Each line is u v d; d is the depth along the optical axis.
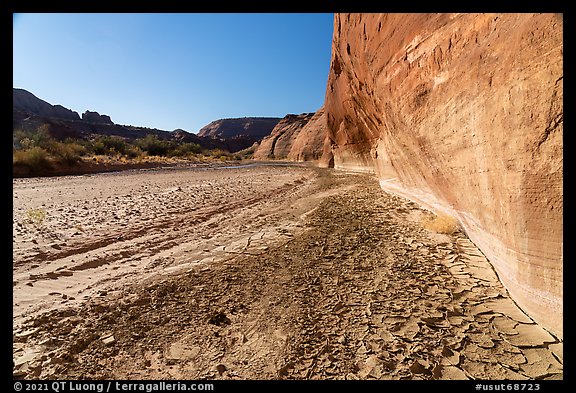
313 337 2.78
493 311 3.09
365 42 9.83
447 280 3.82
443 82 4.86
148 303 3.41
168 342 2.73
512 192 3.08
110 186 14.22
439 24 5.06
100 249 5.22
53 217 7.41
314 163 45.00
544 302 2.73
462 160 4.48
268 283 3.93
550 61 2.52
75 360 2.47
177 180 17.62
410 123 6.37
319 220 7.32
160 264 4.61
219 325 3.00
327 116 29.42
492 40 3.47
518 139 2.90
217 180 17.75
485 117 3.53
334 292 3.64
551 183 2.59
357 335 2.78
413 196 8.86
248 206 9.41
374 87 9.66
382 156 12.66
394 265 4.37
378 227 6.48
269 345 2.68
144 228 6.57
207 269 4.40
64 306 3.29
